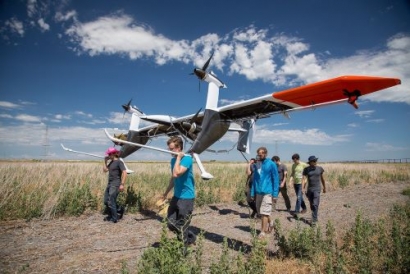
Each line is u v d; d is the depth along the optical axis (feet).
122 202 24.54
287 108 23.03
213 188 36.24
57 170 41.32
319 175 21.47
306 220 23.00
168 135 34.55
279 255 13.28
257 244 10.42
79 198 23.68
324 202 32.30
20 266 12.24
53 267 12.18
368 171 69.15
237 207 28.45
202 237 10.57
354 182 51.90
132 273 11.38
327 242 13.65
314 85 18.56
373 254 12.35
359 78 16.49
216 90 26.13
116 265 12.41
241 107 24.34
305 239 13.17
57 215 21.98
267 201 17.17
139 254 13.94
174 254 9.27
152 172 49.88
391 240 13.96
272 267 11.77
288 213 26.40
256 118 25.61
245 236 17.84
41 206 22.17
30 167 42.70
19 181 27.66
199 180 39.86
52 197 23.75
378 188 45.68
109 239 16.58
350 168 78.74
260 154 17.65
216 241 16.47
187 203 12.89
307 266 11.85
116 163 21.11
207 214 24.79
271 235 17.79
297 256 13.08
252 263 10.03
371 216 23.99
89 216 22.47
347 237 14.49
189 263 10.07
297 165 25.71
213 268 9.98
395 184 52.42
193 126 27.07
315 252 12.84
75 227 19.16
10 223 19.39
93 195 26.84
